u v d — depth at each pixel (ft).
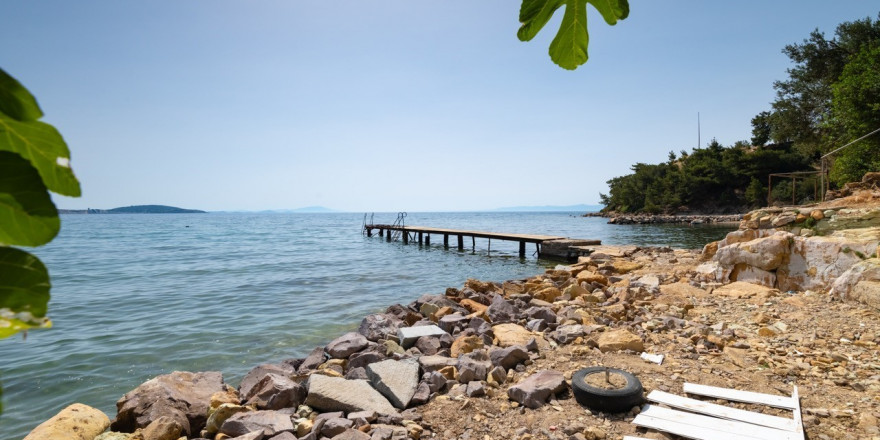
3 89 1.67
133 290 45.85
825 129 87.97
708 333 20.51
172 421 14.43
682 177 222.28
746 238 32.17
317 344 26.63
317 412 15.47
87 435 14.03
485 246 103.24
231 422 14.10
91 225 277.23
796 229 30.22
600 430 12.73
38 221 1.50
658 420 13.11
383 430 13.28
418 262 70.90
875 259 23.41
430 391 16.39
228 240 130.11
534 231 152.56
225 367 23.02
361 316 33.32
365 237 140.05
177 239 135.85
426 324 26.86
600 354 18.66
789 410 13.34
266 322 31.83
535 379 15.93
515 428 13.57
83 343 27.09
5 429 16.93
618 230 157.58
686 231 140.15
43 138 1.84
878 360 16.20
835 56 90.43
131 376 21.91
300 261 72.59
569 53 5.09
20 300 1.44
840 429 12.19
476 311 30.37
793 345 18.30
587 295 30.04
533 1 4.84
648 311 25.31
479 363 17.90
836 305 22.65
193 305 38.11
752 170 196.03
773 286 28.50
